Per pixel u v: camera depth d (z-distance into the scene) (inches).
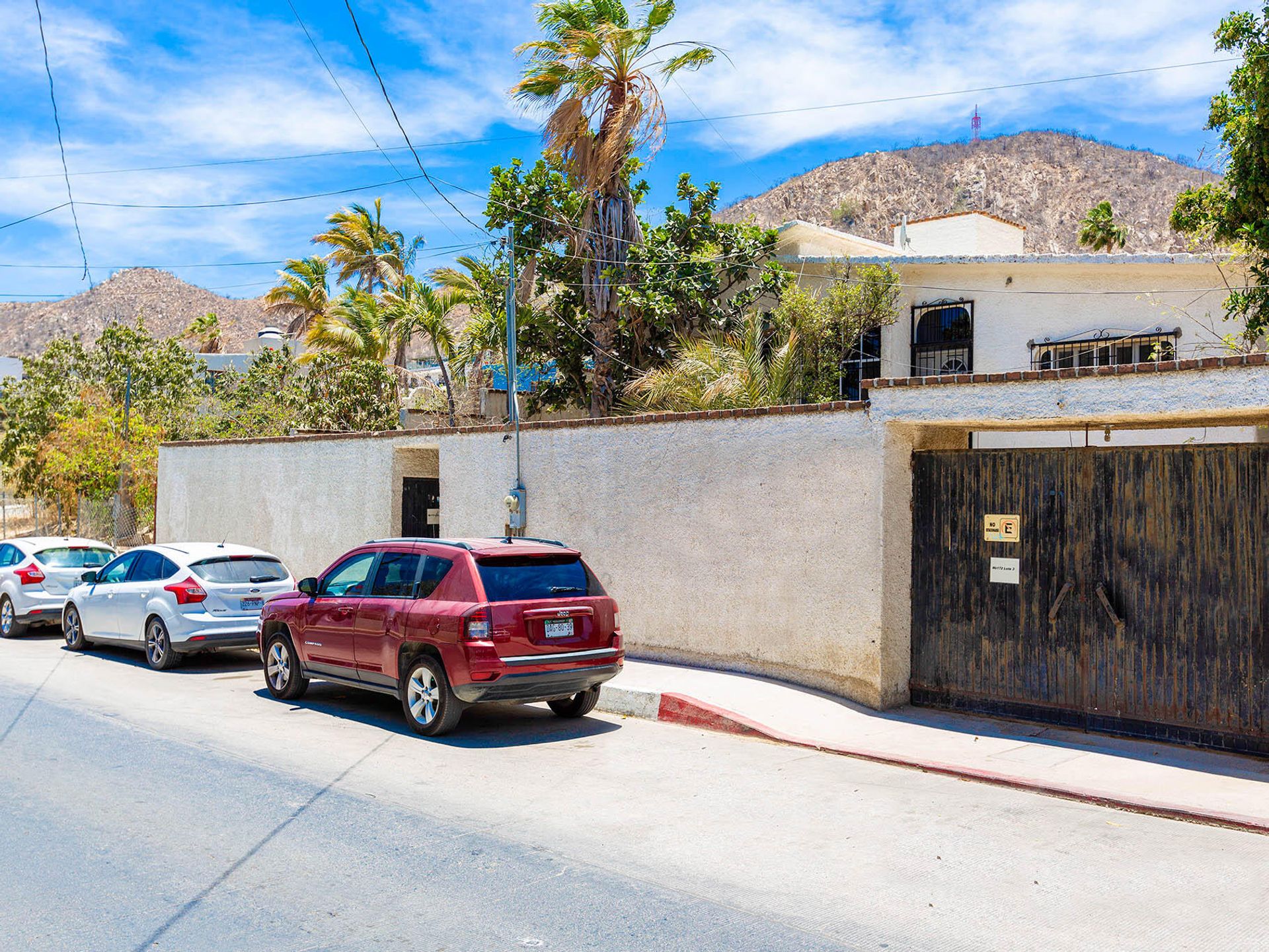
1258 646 305.7
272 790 275.4
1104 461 339.3
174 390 1299.2
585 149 718.5
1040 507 355.3
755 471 428.1
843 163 5595.5
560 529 518.6
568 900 195.8
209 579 495.5
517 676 334.6
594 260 740.0
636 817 253.6
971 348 682.8
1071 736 337.4
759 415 426.9
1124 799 265.7
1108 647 337.4
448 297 1112.8
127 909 191.2
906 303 709.9
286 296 1958.7
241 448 754.8
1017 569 360.5
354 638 380.8
